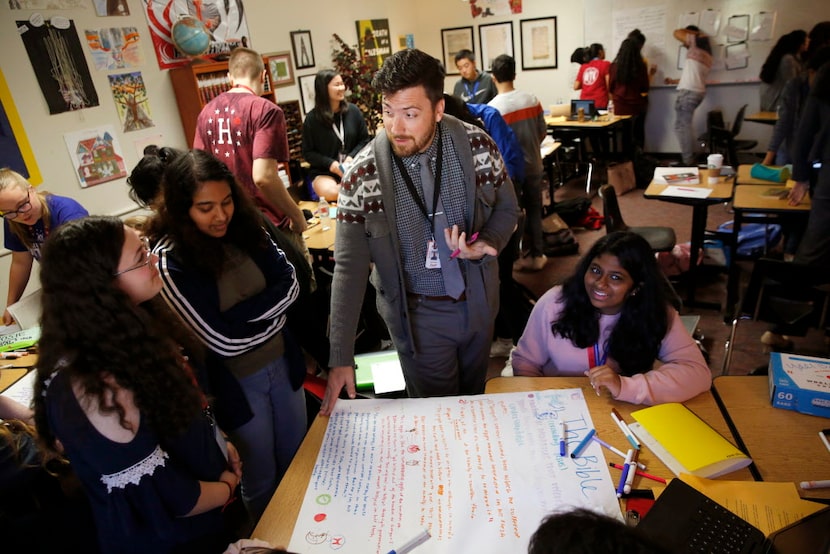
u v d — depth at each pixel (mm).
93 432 950
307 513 1111
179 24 3627
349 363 1502
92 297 943
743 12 5715
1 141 2785
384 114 1350
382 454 1258
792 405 1324
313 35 5223
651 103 6578
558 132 5816
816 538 866
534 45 6883
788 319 2197
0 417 1613
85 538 1550
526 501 1090
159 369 1012
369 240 1554
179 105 3832
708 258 3785
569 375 1672
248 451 1626
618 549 601
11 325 2312
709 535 960
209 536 1185
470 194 1538
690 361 1464
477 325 1733
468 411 1380
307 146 3959
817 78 2598
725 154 5453
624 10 6262
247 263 1507
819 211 2654
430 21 7285
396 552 1003
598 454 1203
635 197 5602
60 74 3047
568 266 4180
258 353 1562
